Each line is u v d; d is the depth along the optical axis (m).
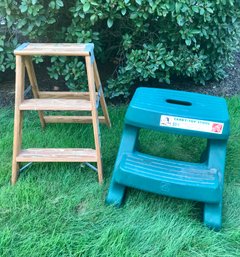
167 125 2.06
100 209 2.13
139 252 1.86
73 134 2.87
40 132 2.88
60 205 2.14
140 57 3.14
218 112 2.10
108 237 1.92
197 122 2.02
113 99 3.52
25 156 2.31
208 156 2.16
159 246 1.90
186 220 2.09
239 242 1.96
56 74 3.23
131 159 2.16
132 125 2.15
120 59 3.42
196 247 1.92
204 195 1.98
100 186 2.32
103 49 3.63
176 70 3.40
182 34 3.08
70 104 2.23
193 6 2.89
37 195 2.19
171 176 2.04
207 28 3.24
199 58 3.36
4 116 3.13
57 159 2.31
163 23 3.13
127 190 2.28
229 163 2.63
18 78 2.17
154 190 2.05
